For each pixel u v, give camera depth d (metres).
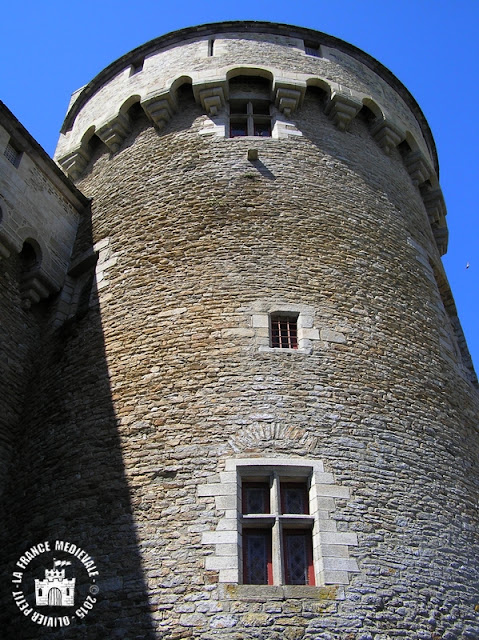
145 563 8.86
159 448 9.92
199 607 8.28
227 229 12.66
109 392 11.05
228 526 8.91
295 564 8.90
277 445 9.68
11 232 13.30
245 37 17.08
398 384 11.15
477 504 10.57
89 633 8.58
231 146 14.45
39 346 13.25
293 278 11.88
